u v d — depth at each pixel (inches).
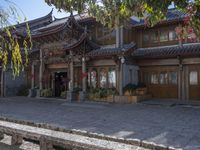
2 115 518.6
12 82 1027.9
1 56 253.8
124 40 780.0
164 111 557.3
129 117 484.7
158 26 756.0
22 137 278.5
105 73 790.5
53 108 634.8
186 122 429.1
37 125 355.3
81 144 197.5
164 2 161.6
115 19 213.8
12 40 250.5
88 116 502.3
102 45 810.2
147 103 667.4
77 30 800.3
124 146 213.3
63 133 285.3
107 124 416.5
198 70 700.0
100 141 231.3
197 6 165.3
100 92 750.5
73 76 837.2
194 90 707.4
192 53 653.3
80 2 199.2
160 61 759.7
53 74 938.7
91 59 799.1
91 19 784.3
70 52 802.2
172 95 745.0
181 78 725.3
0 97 949.8
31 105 704.4
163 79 762.8
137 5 183.2
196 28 174.7
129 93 710.5
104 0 203.6
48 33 815.1
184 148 273.4
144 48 793.6
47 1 205.8
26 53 281.6
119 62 729.0
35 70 1002.7
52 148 224.7
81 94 783.7
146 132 355.6
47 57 906.7
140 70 806.5
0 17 233.9
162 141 305.6
